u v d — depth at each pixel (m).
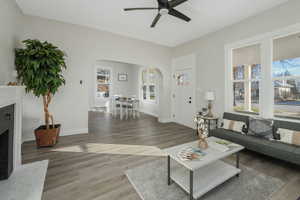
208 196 1.52
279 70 2.61
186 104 4.60
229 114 3.21
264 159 2.35
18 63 2.50
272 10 2.61
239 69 3.23
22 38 2.92
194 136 3.54
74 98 3.54
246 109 3.12
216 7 2.64
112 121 5.24
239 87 3.23
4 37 2.17
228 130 3.00
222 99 3.50
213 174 1.75
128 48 4.20
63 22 3.31
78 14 2.98
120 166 2.12
